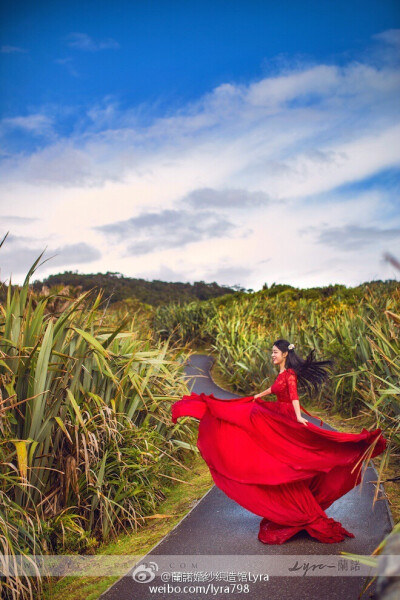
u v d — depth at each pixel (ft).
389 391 20.06
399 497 17.13
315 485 15.39
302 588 12.01
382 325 28.48
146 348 23.12
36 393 15.61
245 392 38.88
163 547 15.07
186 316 65.31
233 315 56.44
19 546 14.16
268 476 14.89
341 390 30.53
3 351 16.21
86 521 16.75
